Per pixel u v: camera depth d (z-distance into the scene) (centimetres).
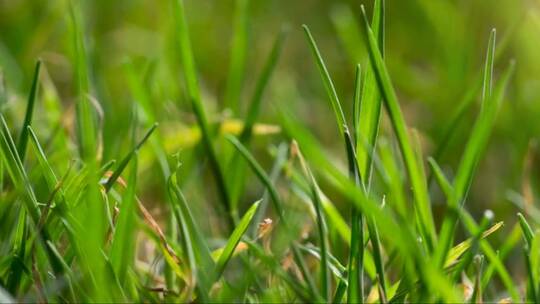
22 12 53
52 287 28
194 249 29
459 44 48
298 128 33
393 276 33
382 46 28
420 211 29
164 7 50
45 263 29
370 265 30
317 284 32
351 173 28
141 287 29
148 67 42
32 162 37
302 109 51
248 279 29
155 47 52
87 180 29
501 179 43
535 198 40
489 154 44
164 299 29
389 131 41
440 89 48
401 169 38
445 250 28
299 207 36
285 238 34
